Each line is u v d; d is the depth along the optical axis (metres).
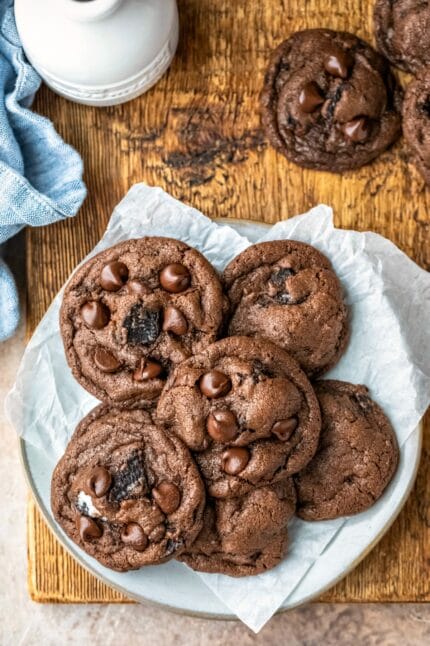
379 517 0.67
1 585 0.76
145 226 0.69
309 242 0.68
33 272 0.71
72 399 0.69
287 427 0.64
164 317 0.66
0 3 0.70
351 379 0.68
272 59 0.70
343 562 0.67
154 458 0.65
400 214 0.71
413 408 0.67
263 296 0.67
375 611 0.74
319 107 0.69
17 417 0.68
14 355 0.76
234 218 0.70
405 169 0.71
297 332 0.66
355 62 0.70
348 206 0.71
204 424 0.64
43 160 0.71
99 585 0.70
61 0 0.64
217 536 0.66
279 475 0.65
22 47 0.70
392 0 0.70
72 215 0.69
